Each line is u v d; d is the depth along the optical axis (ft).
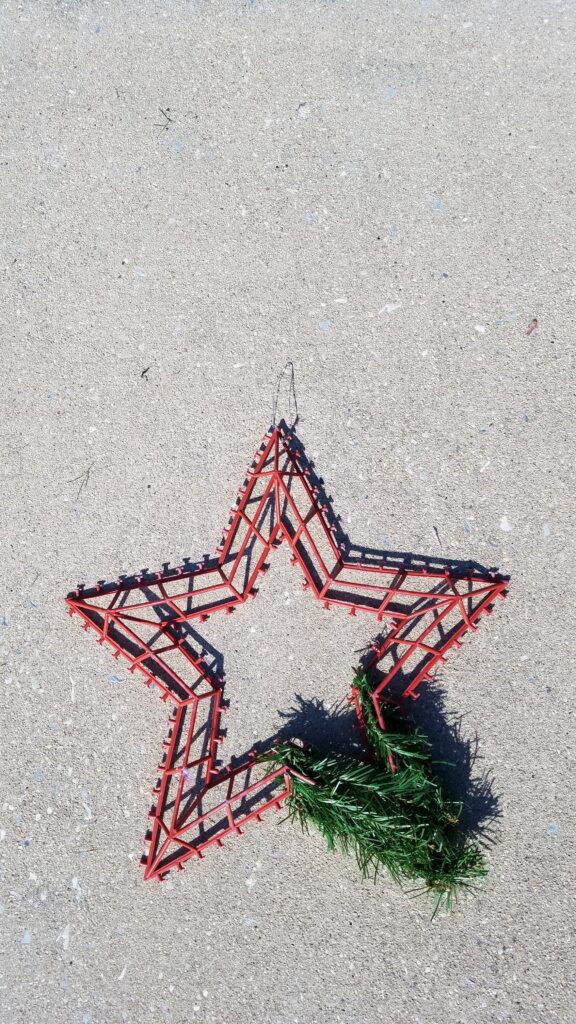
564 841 2.66
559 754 2.67
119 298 2.83
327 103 2.78
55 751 2.79
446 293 2.75
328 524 2.75
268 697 2.74
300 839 2.69
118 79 2.85
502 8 2.76
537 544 2.71
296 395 2.77
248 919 2.70
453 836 2.63
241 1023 2.68
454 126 2.76
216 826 2.72
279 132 2.80
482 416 2.73
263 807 2.60
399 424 2.75
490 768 2.68
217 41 2.81
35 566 2.82
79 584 2.81
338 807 2.53
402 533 2.74
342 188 2.78
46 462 2.84
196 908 2.72
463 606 2.70
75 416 2.83
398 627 2.65
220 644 2.76
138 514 2.80
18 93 2.87
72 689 2.80
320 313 2.77
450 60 2.77
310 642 2.73
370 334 2.76
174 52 2.83
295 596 2.74
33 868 2.78
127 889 2.74
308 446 2.76
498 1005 2.64
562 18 2.75
